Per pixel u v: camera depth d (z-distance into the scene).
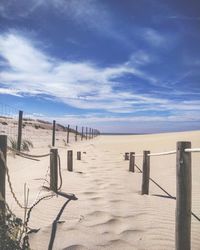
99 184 9.08
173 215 6.42
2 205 4.36
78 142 36.50
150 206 6.98
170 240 5.19
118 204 6.95
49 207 6.39
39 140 27.42
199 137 32.06
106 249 4.77
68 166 11.41
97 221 5.78
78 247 4.75
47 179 9.24
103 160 15.88
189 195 4.44
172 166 14.17
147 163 8.22
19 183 8.55
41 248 4.68
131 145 28.95
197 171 12.63
